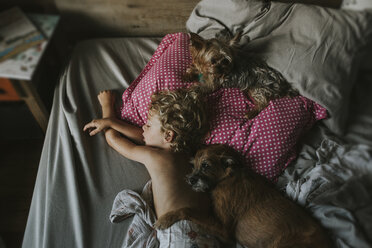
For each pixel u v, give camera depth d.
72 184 1.29
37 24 1.63
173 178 1.25
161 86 1.50
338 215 1.09
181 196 1.21
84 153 1.39
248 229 1.16
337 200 1.10
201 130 1.39
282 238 1.08
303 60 1.34
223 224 1.20
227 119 1.41
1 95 1.50
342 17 1.24
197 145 1.43
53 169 1.35
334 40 1.23
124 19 1.92
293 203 1.19
